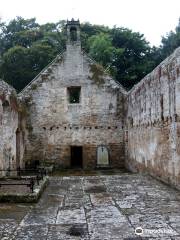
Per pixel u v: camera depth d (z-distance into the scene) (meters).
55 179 19.03
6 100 20.83
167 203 12.16
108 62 47.34
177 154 14.53
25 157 27.42
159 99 17.11
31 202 12.68
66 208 11.79
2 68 46.28
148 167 19.83
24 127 27.05
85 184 17.05
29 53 46.59
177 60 14.16
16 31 59.03
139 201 12.61
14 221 10.17
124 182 17.41
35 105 27.78
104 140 27.70
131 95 24.58
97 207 11.83
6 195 12.73
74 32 28.23
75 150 30.16
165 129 16.22
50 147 27.62
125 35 50.09
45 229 9.33
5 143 20.34
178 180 14.57
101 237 8.54
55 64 27.92
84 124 27.72
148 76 19.41
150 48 50.97
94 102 27.81
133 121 23.86
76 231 9.10
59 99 27.81
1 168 19.11
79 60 27.95
